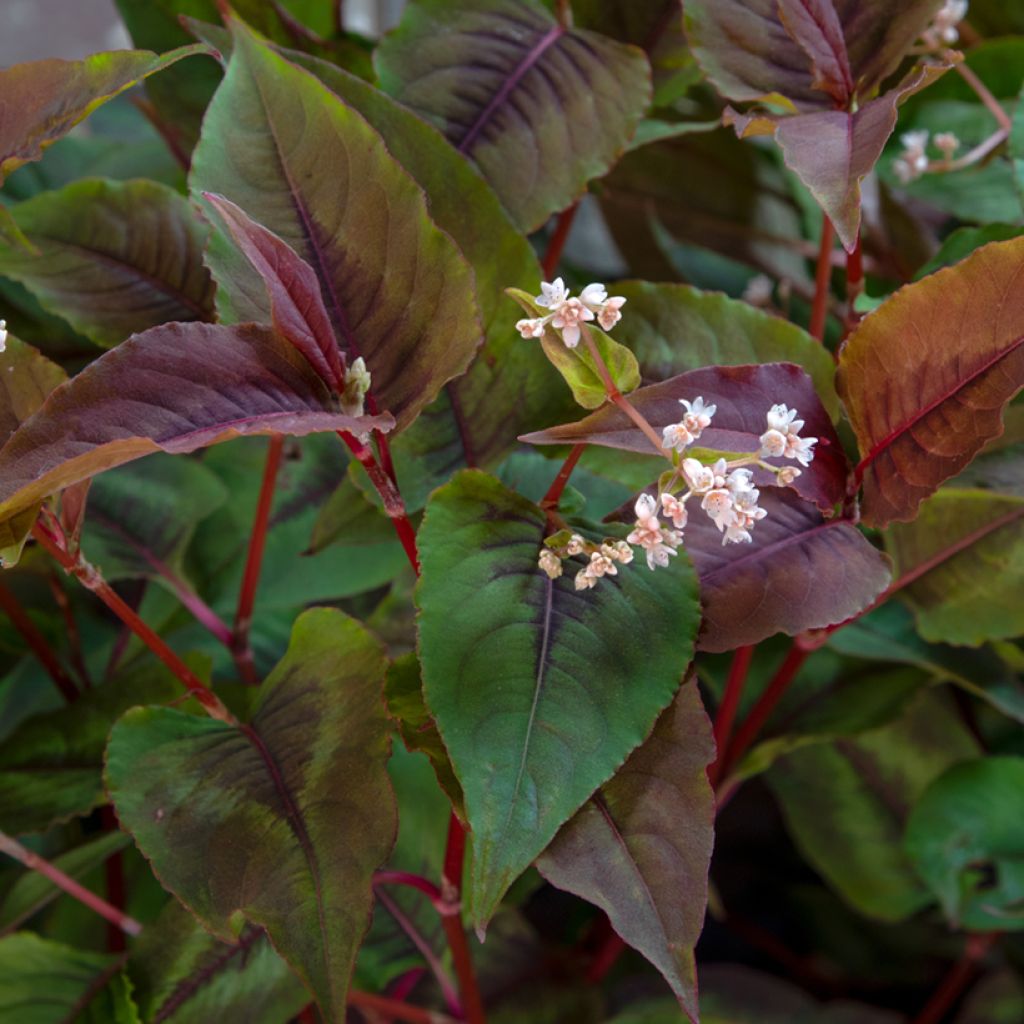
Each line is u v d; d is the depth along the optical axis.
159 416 0.49
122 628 0.72
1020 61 0.70
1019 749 0.73
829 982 0.77
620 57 0.62
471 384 0.58
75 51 1.17
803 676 0.69
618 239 0.80
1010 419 0.60
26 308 0.70
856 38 0.58
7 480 0.48
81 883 0.67
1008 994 0.71
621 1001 0.70
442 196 0.57
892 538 0.63
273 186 0.53
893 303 0.52
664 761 0.51
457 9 0.62
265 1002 0.59
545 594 0.51
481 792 0.49
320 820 0.53
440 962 0.64
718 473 0.49
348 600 0.73
